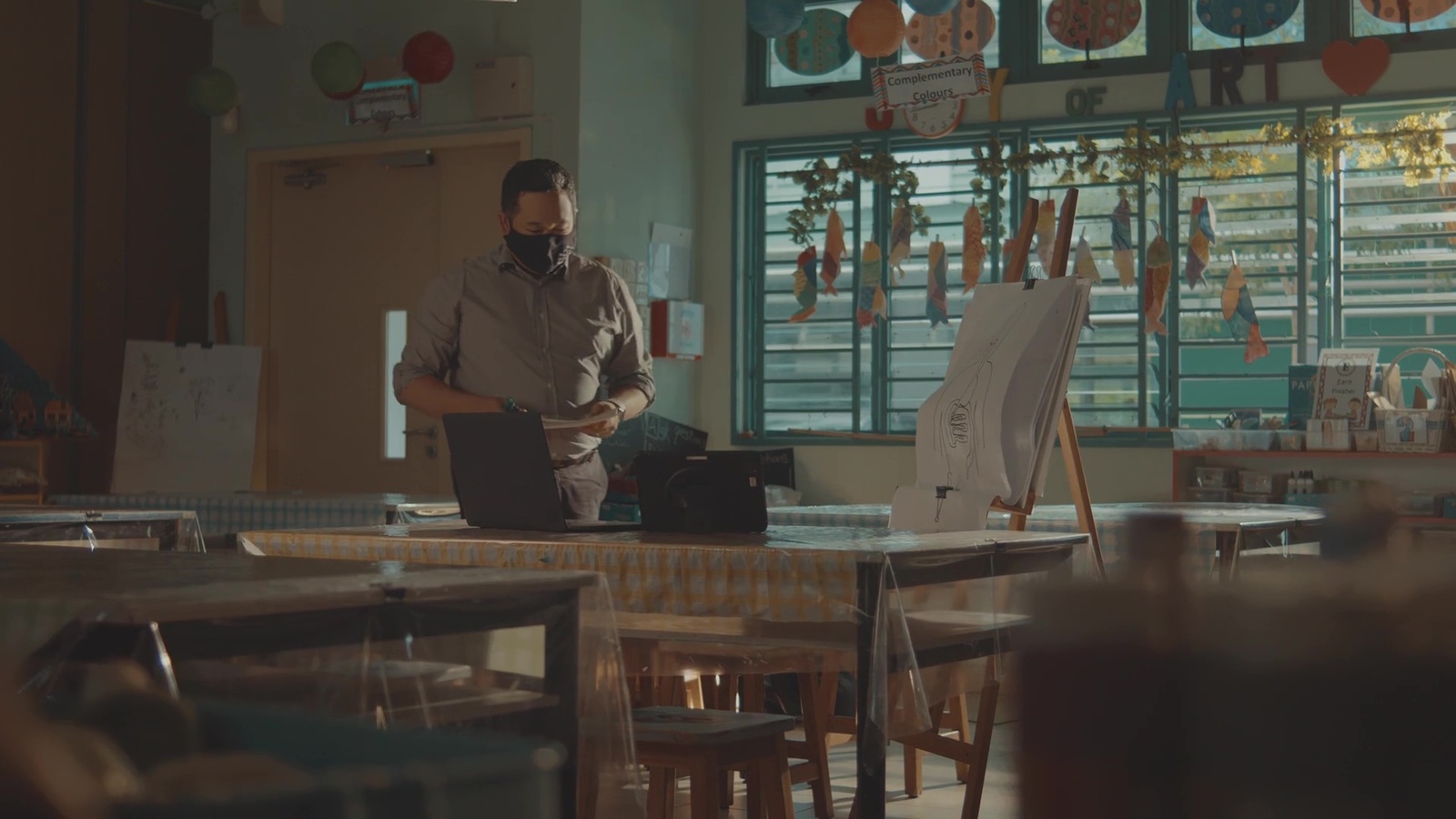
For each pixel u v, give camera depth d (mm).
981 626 2418
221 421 6809
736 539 2520
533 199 3291
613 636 1565
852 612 2189
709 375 7297
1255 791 491
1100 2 6621
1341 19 6309
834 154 7141
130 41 7090
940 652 2324
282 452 7238
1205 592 508
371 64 6855
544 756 800
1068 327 2994
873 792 2141
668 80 7078
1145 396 6570
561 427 2760
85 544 3344
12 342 6637
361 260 7086
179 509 4531
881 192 7020
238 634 1236
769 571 2252
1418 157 6145
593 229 6520
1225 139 6520
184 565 1621
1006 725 527
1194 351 6535
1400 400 6074
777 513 3869
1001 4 6824
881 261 6973
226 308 7309
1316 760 485
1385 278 6316
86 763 672
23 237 6684
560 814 1512
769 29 6355
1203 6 6453
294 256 7246
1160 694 500
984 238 6797
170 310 7094
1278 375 6402
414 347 3414
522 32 6586
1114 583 514
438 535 2641
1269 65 6379
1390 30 6277
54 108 6801
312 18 7082
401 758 833
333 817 701
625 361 3514
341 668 1319
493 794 773
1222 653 496
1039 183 6766
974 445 3031
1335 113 6320
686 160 7223
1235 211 6484
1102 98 6625
